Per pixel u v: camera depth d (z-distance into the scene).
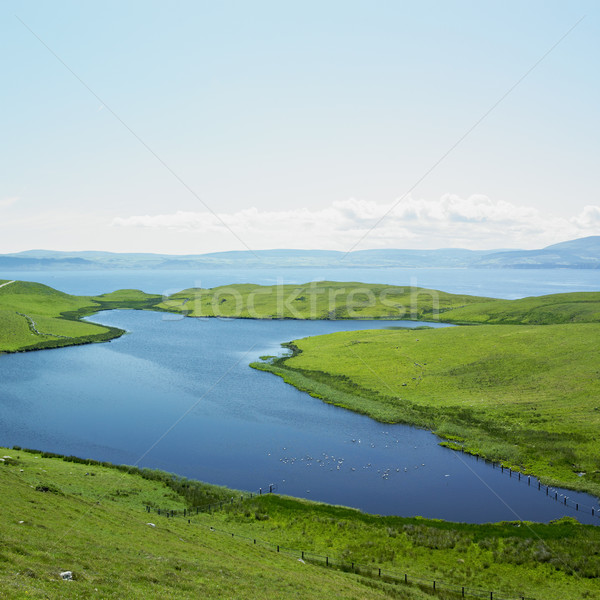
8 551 21.03
